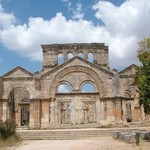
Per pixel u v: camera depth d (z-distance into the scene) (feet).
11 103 202.90
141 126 163.84
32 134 128.77
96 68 174.19
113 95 169.89
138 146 87.86
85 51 205.46
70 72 175.11
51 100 172.14
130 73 173.27
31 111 169.89
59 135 128.67
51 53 205.05
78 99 189.98
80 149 85.66
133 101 191.93
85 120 204.13
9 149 90.63
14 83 174.09
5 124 116.88
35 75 175.01
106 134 131.54
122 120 167.02
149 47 105.09
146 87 100.58
